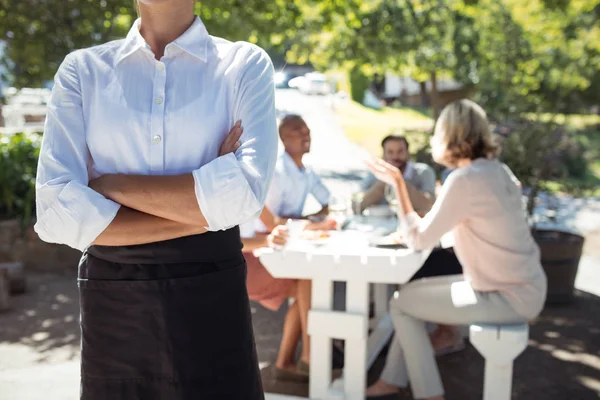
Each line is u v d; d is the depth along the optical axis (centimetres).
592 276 611
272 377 375
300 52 1160
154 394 149
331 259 303
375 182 486
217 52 153
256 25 786
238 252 156
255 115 151
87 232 141
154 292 146
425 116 2808
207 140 150
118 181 143
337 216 380
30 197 618
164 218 143
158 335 147
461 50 1416
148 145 149
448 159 315
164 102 149
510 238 298
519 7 1211
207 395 149
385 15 1022
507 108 823
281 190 393
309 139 405
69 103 149
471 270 305
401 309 321
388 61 1241
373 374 392
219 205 140
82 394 153
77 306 513
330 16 879
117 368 149
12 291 544
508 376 297
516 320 302
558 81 1481
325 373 321
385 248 315
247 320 156
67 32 713
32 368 391
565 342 438
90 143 151
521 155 570
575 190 700
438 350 418
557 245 504
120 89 150
